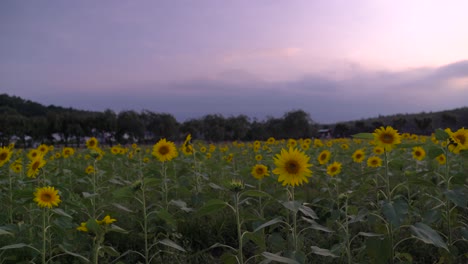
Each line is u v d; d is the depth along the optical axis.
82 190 8.80
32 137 57.12
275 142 16.31
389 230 3.72
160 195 7.84
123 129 58.47
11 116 55.19
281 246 4.01
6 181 6.77
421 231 3.32
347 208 4.69
